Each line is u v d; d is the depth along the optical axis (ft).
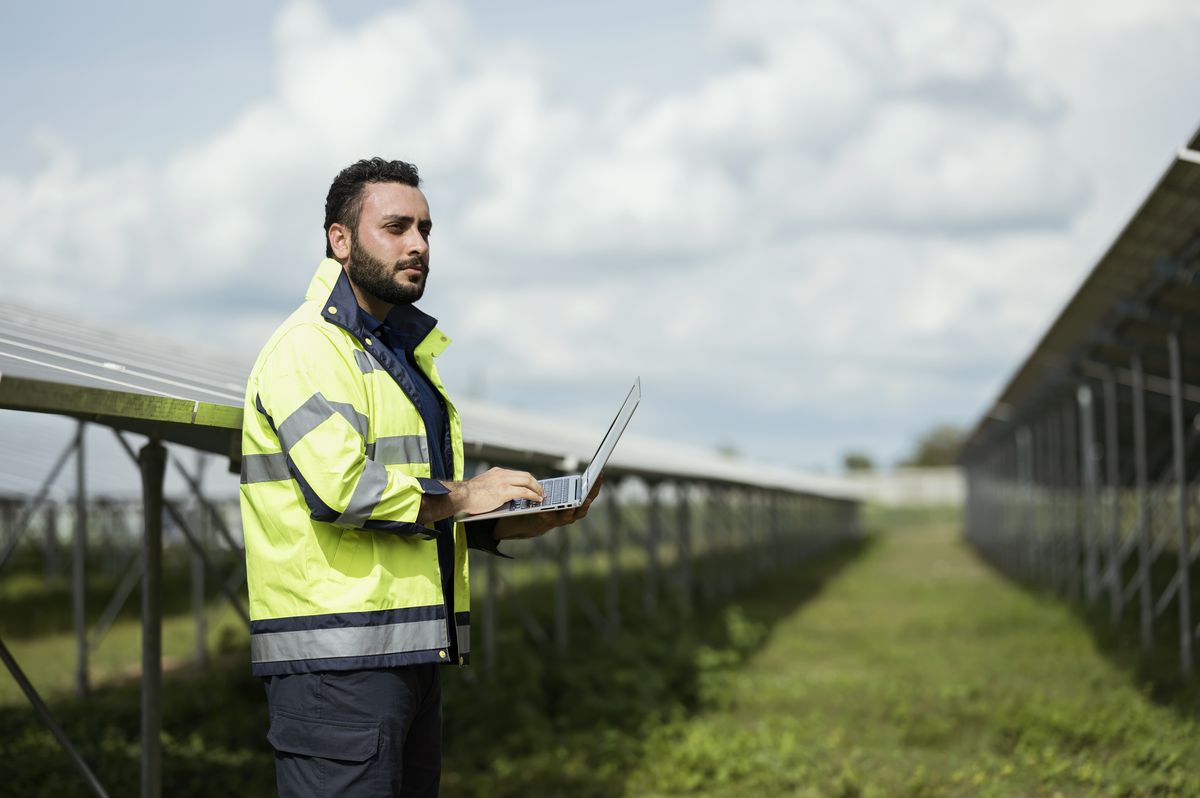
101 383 10.87
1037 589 60.49
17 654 41.57
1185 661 30.60
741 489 63.72
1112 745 23.02
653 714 26.91
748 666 36.63
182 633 48.62
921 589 65.67
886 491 233.76
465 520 10.36
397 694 9.95
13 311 27.02
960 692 29.01
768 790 21.30
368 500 9.50
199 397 12.44
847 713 27.99
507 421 43.01
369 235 10.39
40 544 85.51
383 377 10.45
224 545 68.54
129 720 27.50
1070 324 37.70
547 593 56.59
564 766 22.99
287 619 9.84
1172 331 31.76
